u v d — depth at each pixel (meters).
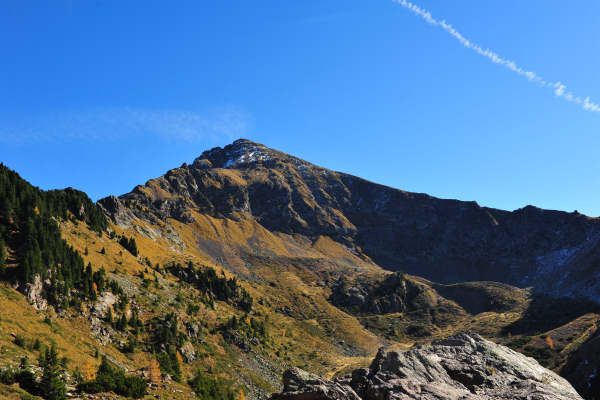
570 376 145.12
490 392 28.98
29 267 114.56
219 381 140.88
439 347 35.72
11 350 72.38
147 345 132.12
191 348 151.62
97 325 123.19
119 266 181.12
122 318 134.62
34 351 79.38
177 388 88.31
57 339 95.75
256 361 186.88
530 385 29.72
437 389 28.19
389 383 28.89
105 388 57.69
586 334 190.62
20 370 58.28
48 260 125.62
